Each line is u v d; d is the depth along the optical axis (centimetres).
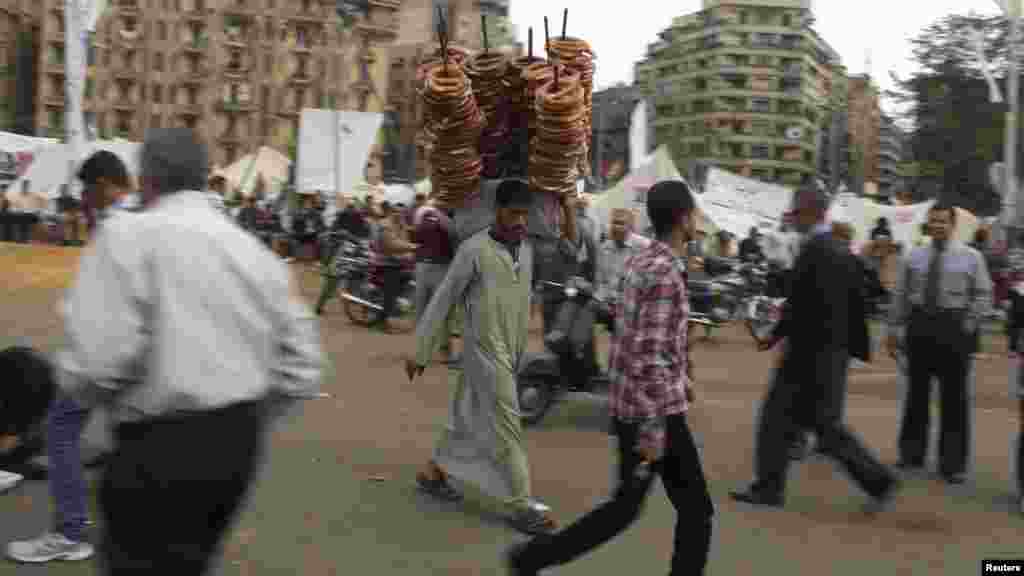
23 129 8712
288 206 3000
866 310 598
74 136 2269
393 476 615
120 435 273
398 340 1313
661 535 525
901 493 643
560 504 578
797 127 10181
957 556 515
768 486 598
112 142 2884
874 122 11131
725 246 2098
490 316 525
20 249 1791
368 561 464
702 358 1323
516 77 586
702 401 967
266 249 291
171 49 8569
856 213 2539
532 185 584
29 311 1369
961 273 670
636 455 411
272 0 8475
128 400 268
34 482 558
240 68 8525
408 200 3055
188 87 8588
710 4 11200
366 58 8219
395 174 7544
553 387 811
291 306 288
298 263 2459
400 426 765
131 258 262
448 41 599
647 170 2364
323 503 550
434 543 495
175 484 260
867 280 706
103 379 258
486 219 608
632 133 2986
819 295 579
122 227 266
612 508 410
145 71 8600
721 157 11019
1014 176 2473
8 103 8662
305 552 471
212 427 265
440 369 1075
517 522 516
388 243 1405
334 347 1214
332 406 827
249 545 476
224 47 8519
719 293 1481
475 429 536
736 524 555
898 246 1775
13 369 550
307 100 8538
